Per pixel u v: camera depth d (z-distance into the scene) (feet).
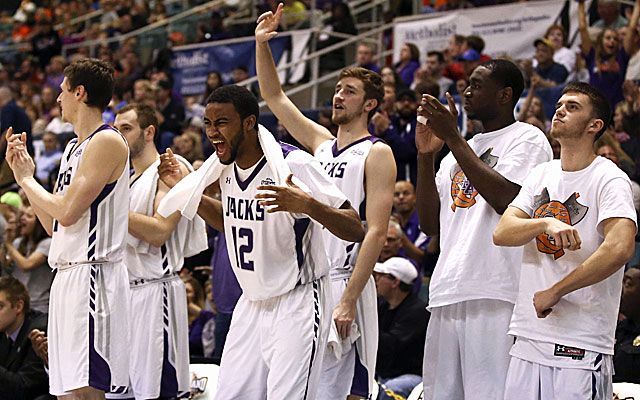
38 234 27.48
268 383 13.37
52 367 15.33
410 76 37.47
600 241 12.42
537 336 12.52
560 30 34.14
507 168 14.17
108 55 53.42
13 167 15.06
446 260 14.56
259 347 13.87
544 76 33.47
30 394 21.56
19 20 72.08
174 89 46.75
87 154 14.80
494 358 13.89
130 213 17.24
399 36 38.93
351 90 16.39
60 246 15.11
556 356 12.30
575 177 12.76
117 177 15.12
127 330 15.38
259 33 17.24
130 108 18.51
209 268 27.53
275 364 13.37
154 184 17.99
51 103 52.31
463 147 13.70
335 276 16.19
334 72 45.65
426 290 26.50
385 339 21.68
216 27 50.24
